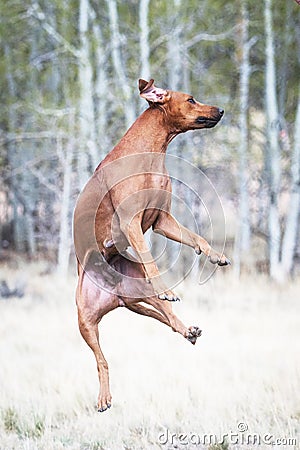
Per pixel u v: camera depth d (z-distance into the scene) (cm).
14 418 1199
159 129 726
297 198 2712
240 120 2769
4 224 3641
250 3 2802
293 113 3088
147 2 2586
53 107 2844
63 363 1512
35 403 1248
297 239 3206
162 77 2941
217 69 2978
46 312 2114
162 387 1297
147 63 2586
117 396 1269
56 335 1811
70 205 3152
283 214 3228
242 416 1138
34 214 3372
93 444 1060
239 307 2098
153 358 1554
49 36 3006
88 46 2681
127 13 2848
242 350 1581
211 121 719
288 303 2167
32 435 1131
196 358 1532
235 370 1387
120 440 1072
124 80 2625
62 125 2852
